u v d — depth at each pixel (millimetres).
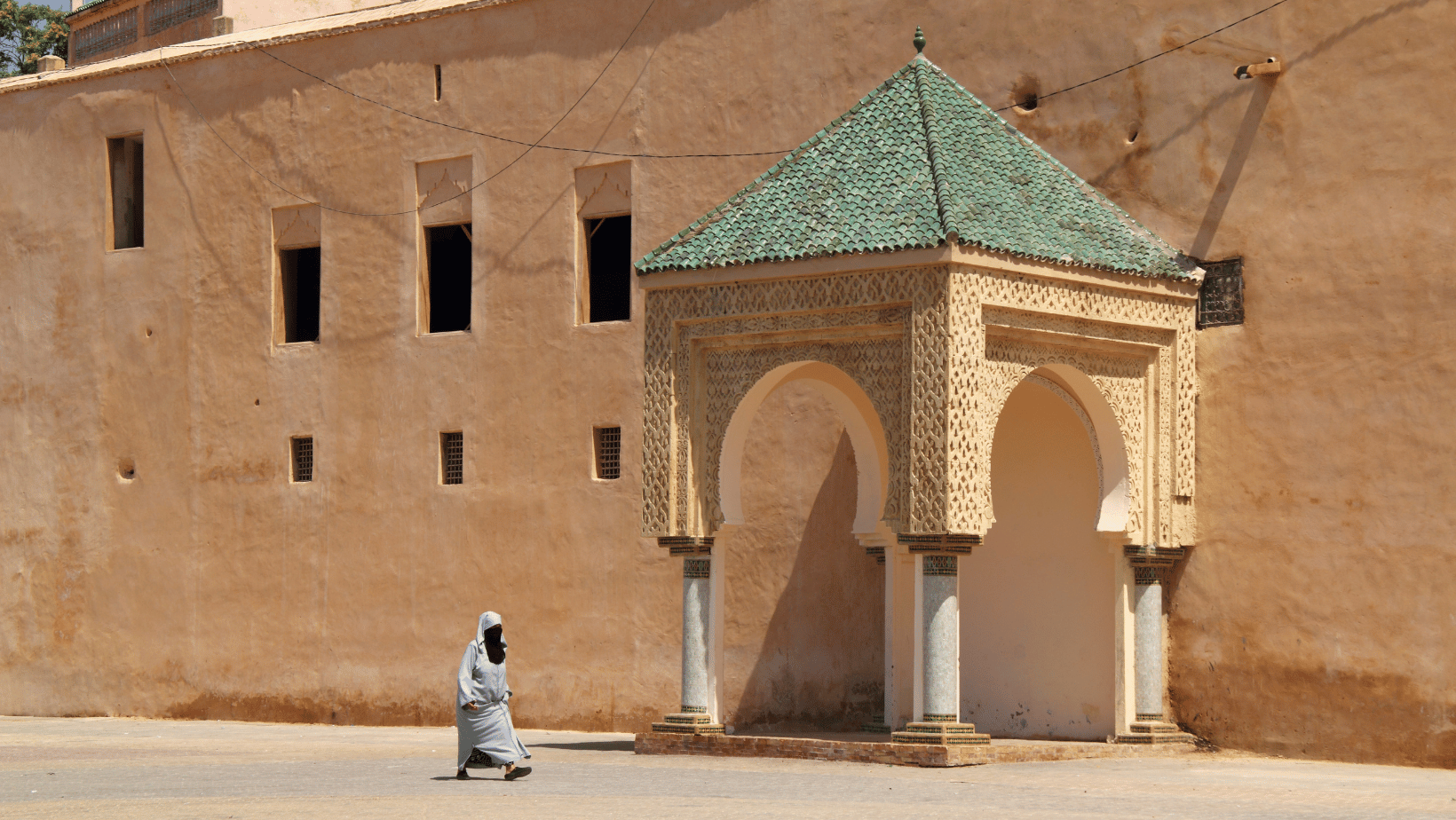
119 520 20969
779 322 13422
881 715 15953
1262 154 14430
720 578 13922
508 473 18328
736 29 17328
